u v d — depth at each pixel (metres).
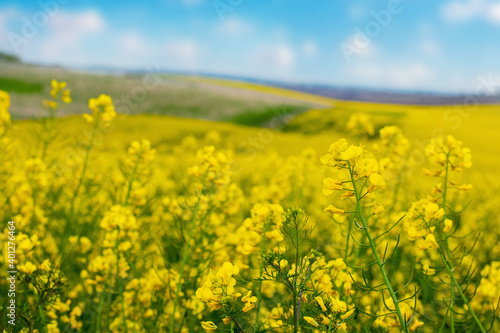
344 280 2.41
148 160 4.14
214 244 3.36
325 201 7.27
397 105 63.34
